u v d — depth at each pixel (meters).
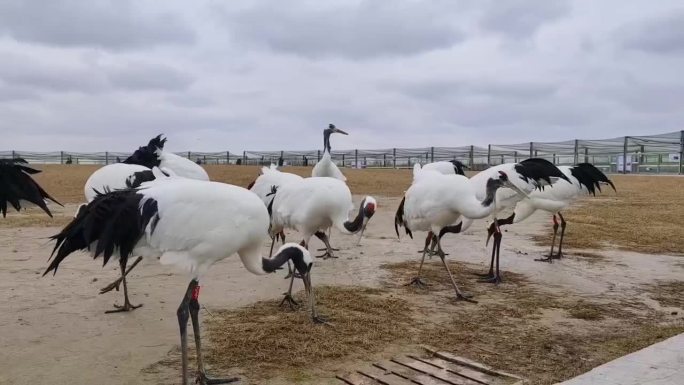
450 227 9.04
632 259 10.67
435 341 6.14
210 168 34.91
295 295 7.95
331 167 16.36
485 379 5.12
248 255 5.93
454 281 8.25
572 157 36.66
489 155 38.94
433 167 13.75
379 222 15.95
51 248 11.34
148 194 5.31
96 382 5.07
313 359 5.60
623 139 35.22
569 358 5.68
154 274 9.18
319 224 8.97
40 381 5.07
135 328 6.53
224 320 6.79
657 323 6.84
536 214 17.27
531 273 9.54
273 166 15.90
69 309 7.22
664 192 23.61
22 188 6.43
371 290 8.28
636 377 4.54
